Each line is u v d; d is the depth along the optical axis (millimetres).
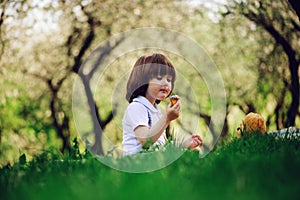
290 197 1273
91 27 13516
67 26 13547
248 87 13484
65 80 13391
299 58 13156
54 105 13383
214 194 1338
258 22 13656
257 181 1499
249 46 13633
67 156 2688
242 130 3811
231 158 2094
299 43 13320
